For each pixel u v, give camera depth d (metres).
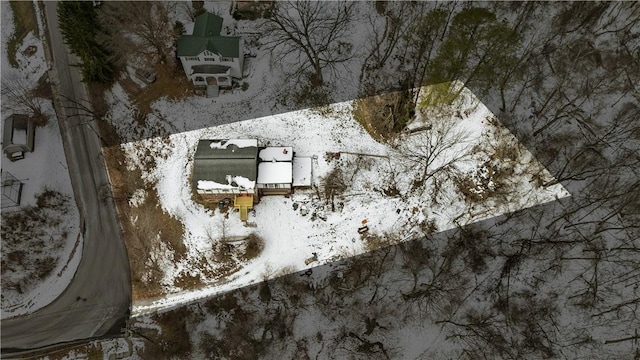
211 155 54.91
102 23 60.25
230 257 56.12
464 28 62.62
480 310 52.31
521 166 56.66
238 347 53.16
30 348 54.84
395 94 60.16
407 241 55.34
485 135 58.12
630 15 60.31
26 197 59.88
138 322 55.34
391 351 51.53
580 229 53.91
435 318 52.31
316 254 55.50
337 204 56.97
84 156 62.47
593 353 50.09
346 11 63.53
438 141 57.06
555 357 50.22
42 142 62.66
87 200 60.75
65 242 59.19
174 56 63.00
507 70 60.19
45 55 66.69
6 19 69.00
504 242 54.34
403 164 58.06
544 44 60.84
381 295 53.53
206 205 57.81
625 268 52.22
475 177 56.81
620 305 50.78
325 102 60.97
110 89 63.94
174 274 56.78
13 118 61.31
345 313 53.31
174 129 61.34
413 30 62.72
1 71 66.38
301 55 62.72
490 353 50.69
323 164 58.34
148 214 58.97
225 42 57.53
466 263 53.97
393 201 56.81
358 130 59.69
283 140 59.72
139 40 63.28
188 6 64.56
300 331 53.22
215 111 61.47
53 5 69.00
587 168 55.56
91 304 56.59
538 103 58.69
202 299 55.47
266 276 55.28
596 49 59.91
